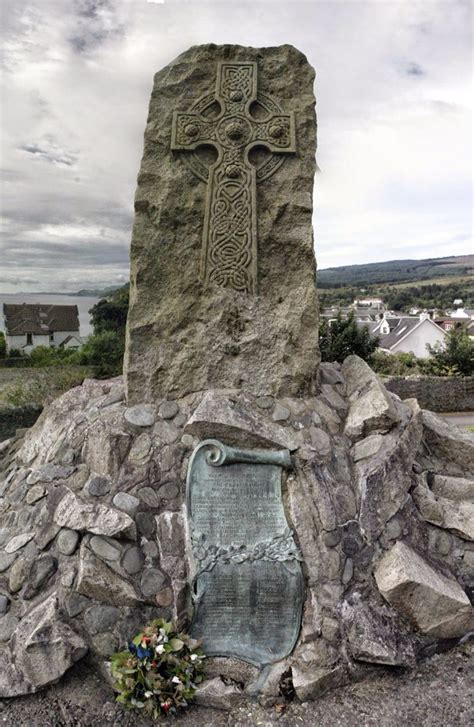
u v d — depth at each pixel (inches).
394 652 126.7
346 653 127.4
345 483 146.4
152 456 143.6
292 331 161.3
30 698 118.8
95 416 154.9
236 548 132.0
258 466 142.0
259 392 158.6
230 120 164.1
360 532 140.3
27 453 166.4
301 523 136.4
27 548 134.6
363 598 134.0
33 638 118.0
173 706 117.8
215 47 167.0
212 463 139.1
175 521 136.1
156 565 131.0
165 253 159.9
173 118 163.6
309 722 115.5
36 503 143.3
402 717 115.6
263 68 168.2
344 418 162.2
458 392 685.9
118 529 129.1
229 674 125.2
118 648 122.9
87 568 124.1
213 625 128.9
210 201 161.2
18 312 1545.3
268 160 165.8
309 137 167.0
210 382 158.1
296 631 129.8
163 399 155.8
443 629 133.8
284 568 131.3
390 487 146.3
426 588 130.5
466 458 175.2
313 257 164.6
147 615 126.6
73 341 1563.7
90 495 137.4
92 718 115.3
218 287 160.2
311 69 169.3
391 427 154.8
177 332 159.2
